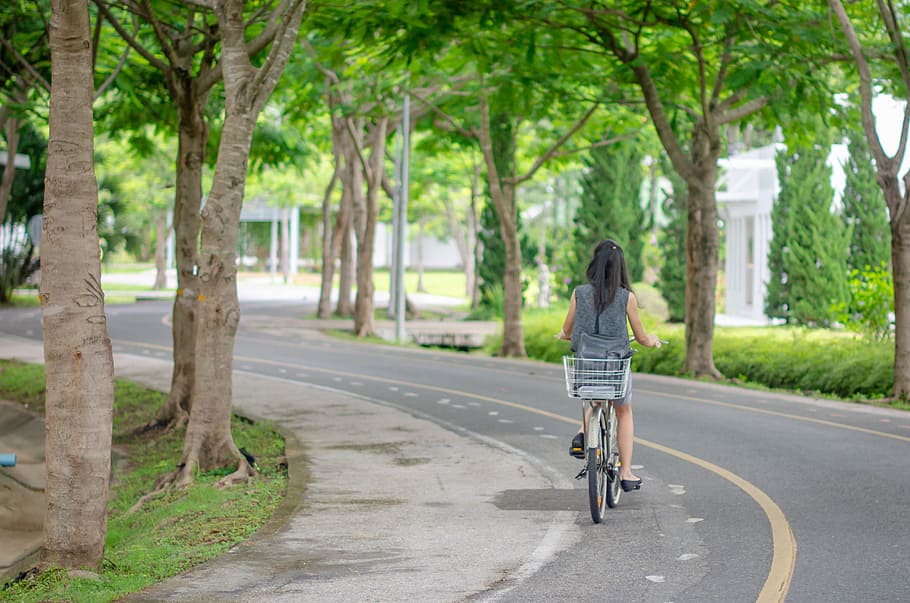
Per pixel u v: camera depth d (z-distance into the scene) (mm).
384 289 81062
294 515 9023
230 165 11695
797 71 18094
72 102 7562
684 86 21141
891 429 14320
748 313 42938
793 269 34938
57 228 7547
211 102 20766
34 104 19797
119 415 17109
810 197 34719
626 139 30906
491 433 14016
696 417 15578
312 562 7473
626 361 8500
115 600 6660
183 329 15781
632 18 17812
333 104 28375
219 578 7066
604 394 8422
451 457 12031
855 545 7797
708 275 22391
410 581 6945
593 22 18203
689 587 6730
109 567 7773
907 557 7438
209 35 15008
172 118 21109
